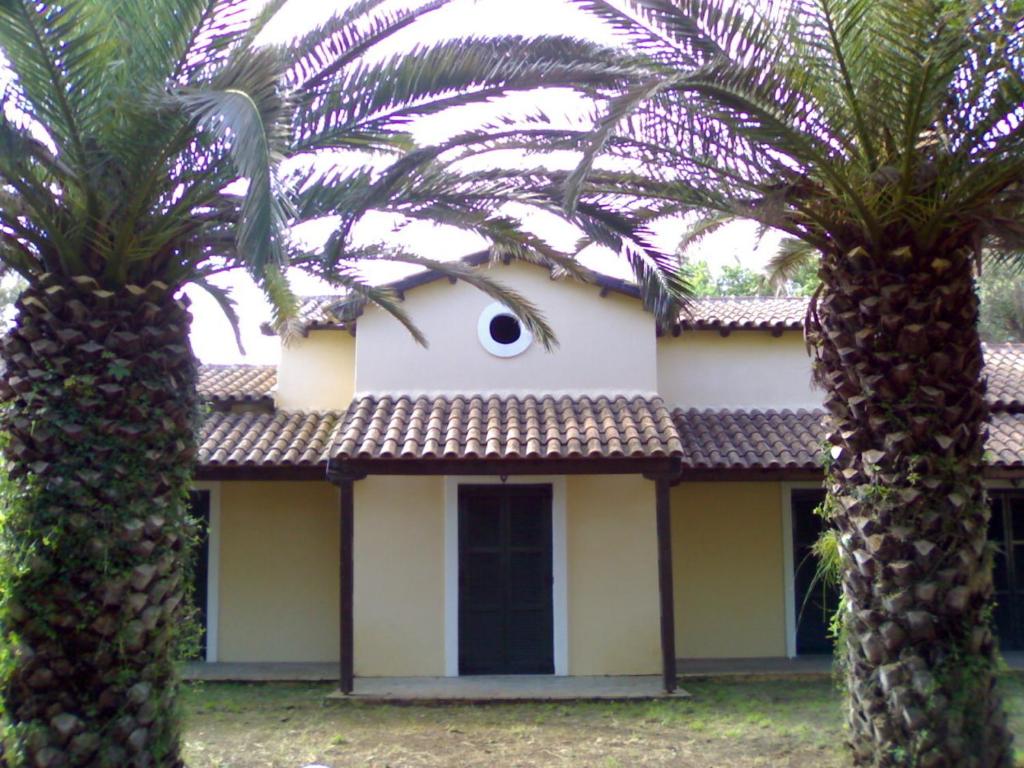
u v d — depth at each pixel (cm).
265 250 521
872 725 775
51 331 711
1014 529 1549
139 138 680
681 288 909
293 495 1533
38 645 696
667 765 951
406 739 1058
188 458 768
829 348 815
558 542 1401
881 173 729
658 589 1388
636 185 861
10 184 699
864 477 783
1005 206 775
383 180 768
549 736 1068
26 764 691
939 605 757
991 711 763
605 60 783
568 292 1457
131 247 722
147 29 697
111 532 704
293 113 740
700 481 1399
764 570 1529
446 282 1454
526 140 871
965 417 777
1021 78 701
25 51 653
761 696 1266
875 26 706
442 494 1410
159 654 734
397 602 1388
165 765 741
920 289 773
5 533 699
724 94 748
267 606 1508
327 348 1573
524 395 1428
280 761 967
